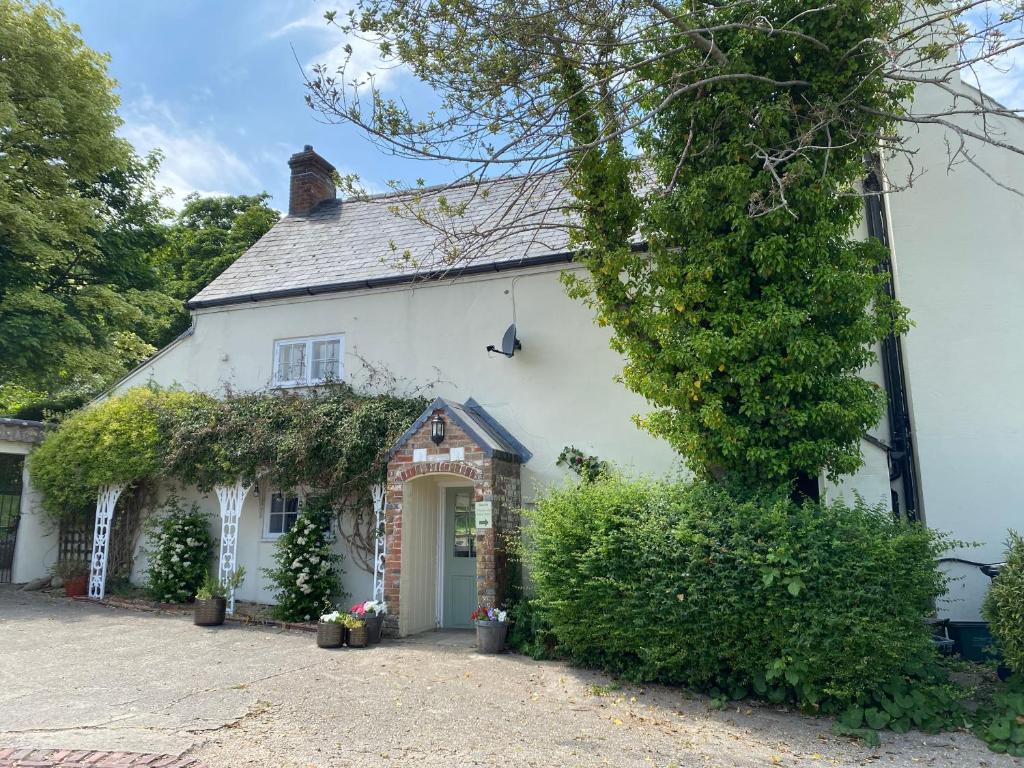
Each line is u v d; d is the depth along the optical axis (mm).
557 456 11062
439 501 11680
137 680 7461
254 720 6164
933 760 5668
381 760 5367
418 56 8086
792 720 6594
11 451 14266
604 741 5938
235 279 14539
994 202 9828
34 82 17109
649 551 7262
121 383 14781
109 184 20219
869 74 7422
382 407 11484
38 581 13711
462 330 12180
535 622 9062
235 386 13586
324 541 11641
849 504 9172
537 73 8336
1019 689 6797
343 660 8570
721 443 7582
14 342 16344
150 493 13633
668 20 7500
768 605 6605
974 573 9055
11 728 5828
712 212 7945
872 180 10859
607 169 8539
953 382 9531
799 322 7293
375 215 15477
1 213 16000
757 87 8008
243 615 11273
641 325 8219
